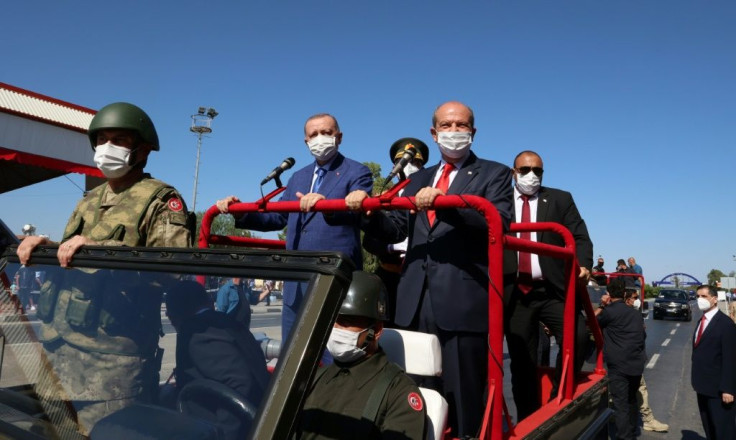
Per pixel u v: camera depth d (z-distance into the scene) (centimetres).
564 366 273
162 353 134
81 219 234
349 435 174
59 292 156
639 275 931
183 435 125
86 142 766
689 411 835
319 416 182
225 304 131
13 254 176
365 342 186
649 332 2225
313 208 239
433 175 278
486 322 238
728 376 560
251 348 126
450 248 242
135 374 136
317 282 107
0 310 165
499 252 195
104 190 241
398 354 217
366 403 178
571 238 280
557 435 239
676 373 1199
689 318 2844
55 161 727
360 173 311
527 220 383
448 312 236
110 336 142
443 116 256
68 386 146
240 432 118
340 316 186
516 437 201
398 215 277
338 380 189
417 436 170
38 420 149
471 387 237
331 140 311
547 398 341
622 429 603
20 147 692
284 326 114
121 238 219
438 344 220
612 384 608
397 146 447
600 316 625
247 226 316
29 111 700
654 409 847
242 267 121
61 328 151
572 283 281
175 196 233
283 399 95
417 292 251
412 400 177
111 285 146
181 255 135
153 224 224
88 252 156
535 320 356
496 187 247
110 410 138
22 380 157
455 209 209
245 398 122
